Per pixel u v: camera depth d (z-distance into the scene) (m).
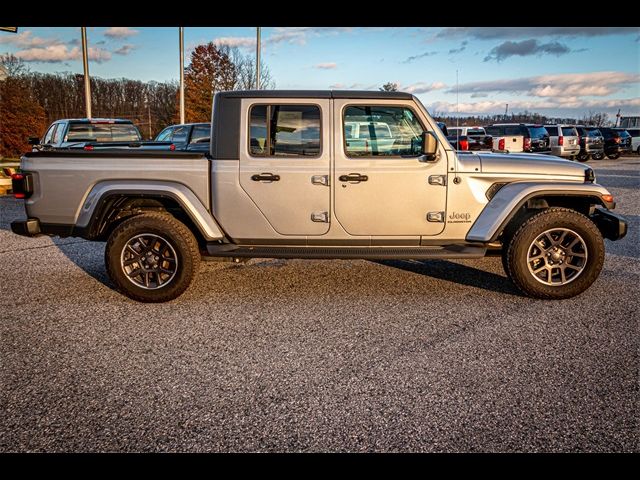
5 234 8.31
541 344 3.88
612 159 30.66
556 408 2.97
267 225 4.92
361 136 4.87
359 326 4.27
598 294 5.09
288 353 3.74
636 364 3.53
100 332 4.16
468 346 3.85
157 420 2.86
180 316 4.54
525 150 21.64
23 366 3.54
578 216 4.79
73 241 7.88
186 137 13.86
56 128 13.45
